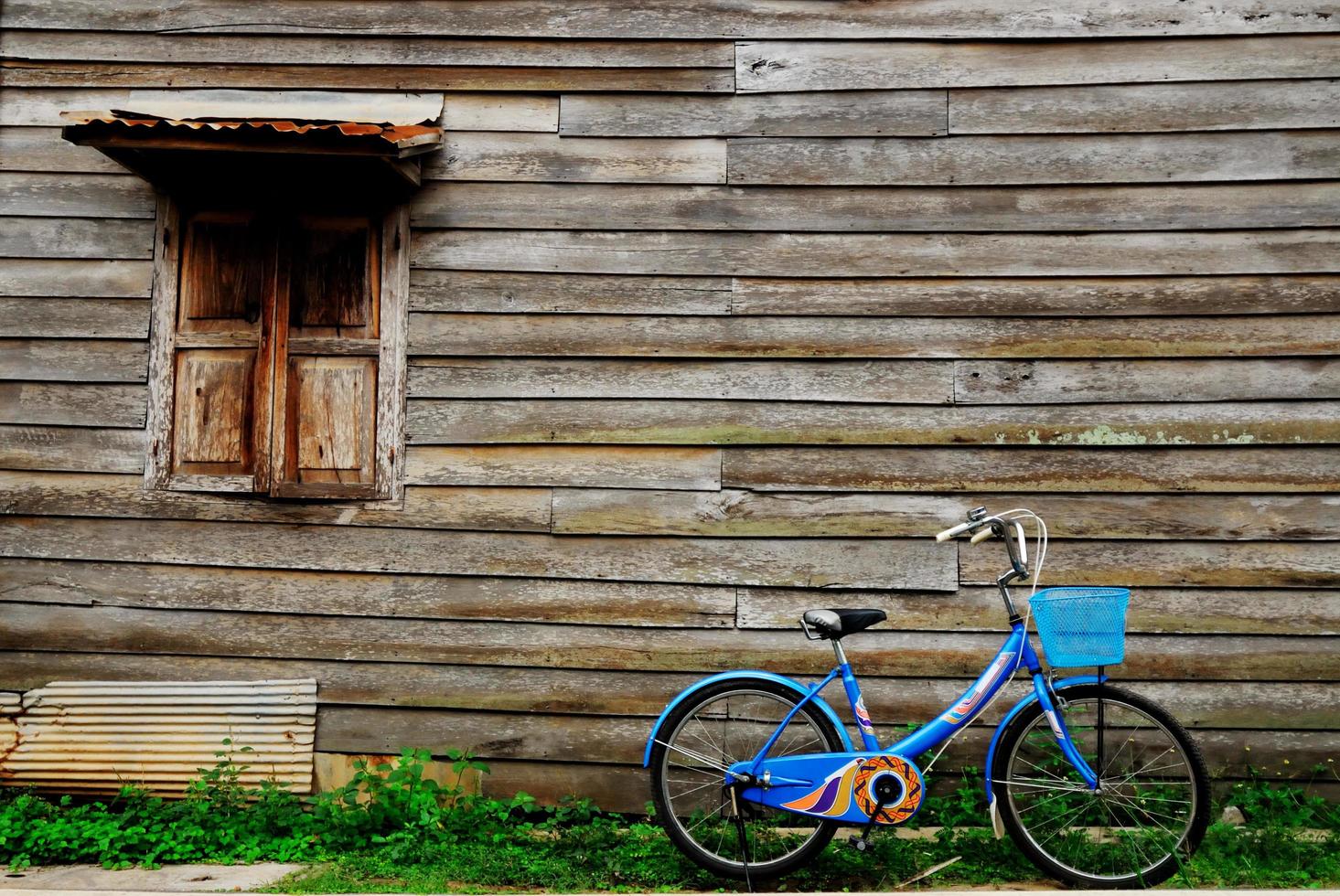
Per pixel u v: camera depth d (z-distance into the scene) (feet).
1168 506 12.50
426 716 12.75
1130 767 12.20
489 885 10.61
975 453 12.67
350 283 13.09
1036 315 12.72
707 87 13.07
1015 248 12.80
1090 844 10.93
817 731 10.82
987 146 12.89
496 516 12.84
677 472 12.79
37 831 11.39
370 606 12.83
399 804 12.09
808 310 12.84
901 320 12.81
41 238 13.19
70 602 12.92
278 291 12.95
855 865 10.94
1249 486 12.45
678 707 10.89
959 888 10.53
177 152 11.97
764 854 11.28
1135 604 12.44
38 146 13.28
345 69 13.28
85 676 12.89
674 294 12.93
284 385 12.91
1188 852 10.53
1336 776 12.17
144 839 11.45
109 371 13.04
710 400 12.83
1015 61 12.92
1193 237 12.67
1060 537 12.53
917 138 12.94
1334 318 12.50
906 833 11.95
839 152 12.97
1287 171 12.60
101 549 12.92
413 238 13.05
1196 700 12.31
